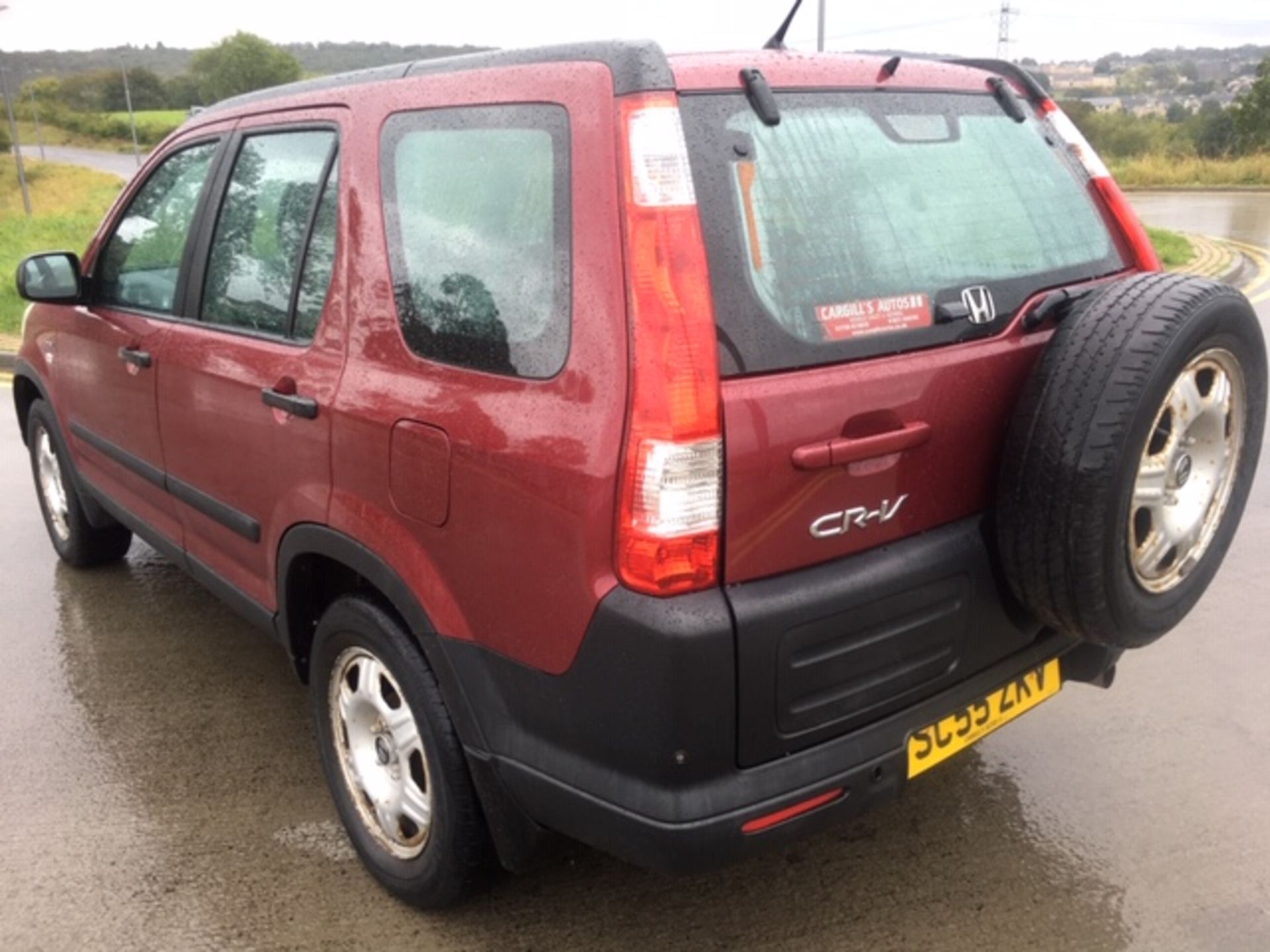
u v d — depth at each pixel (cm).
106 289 400
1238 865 290
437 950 267
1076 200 287
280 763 348
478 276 230
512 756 231
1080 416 223
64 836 312
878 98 251
